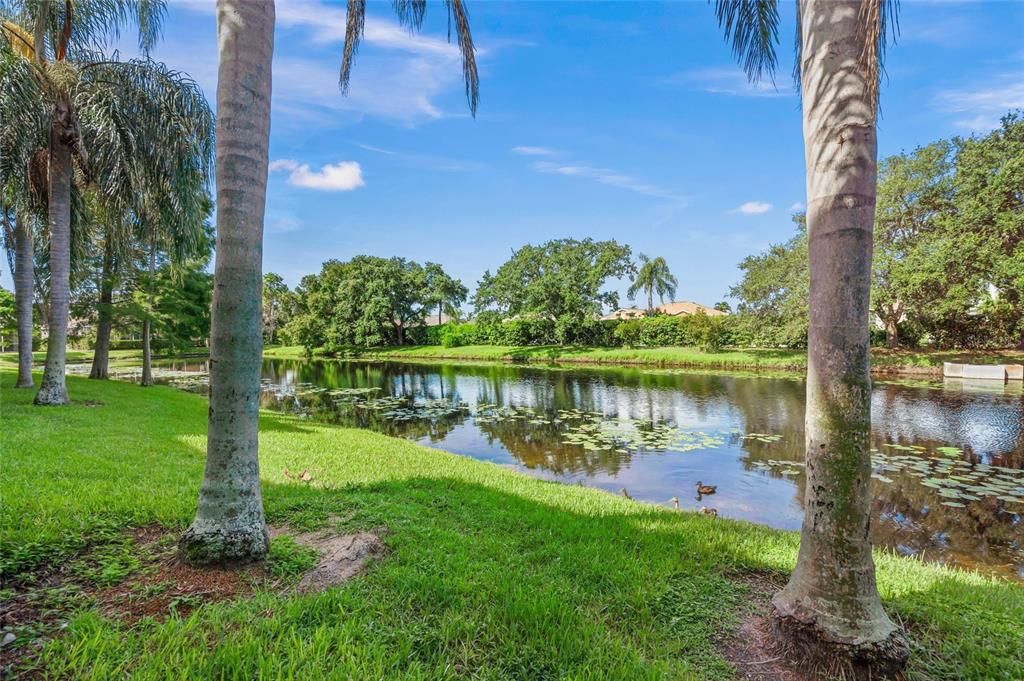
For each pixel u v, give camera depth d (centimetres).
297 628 223
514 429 1096
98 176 857
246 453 292
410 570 290
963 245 1822
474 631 231
